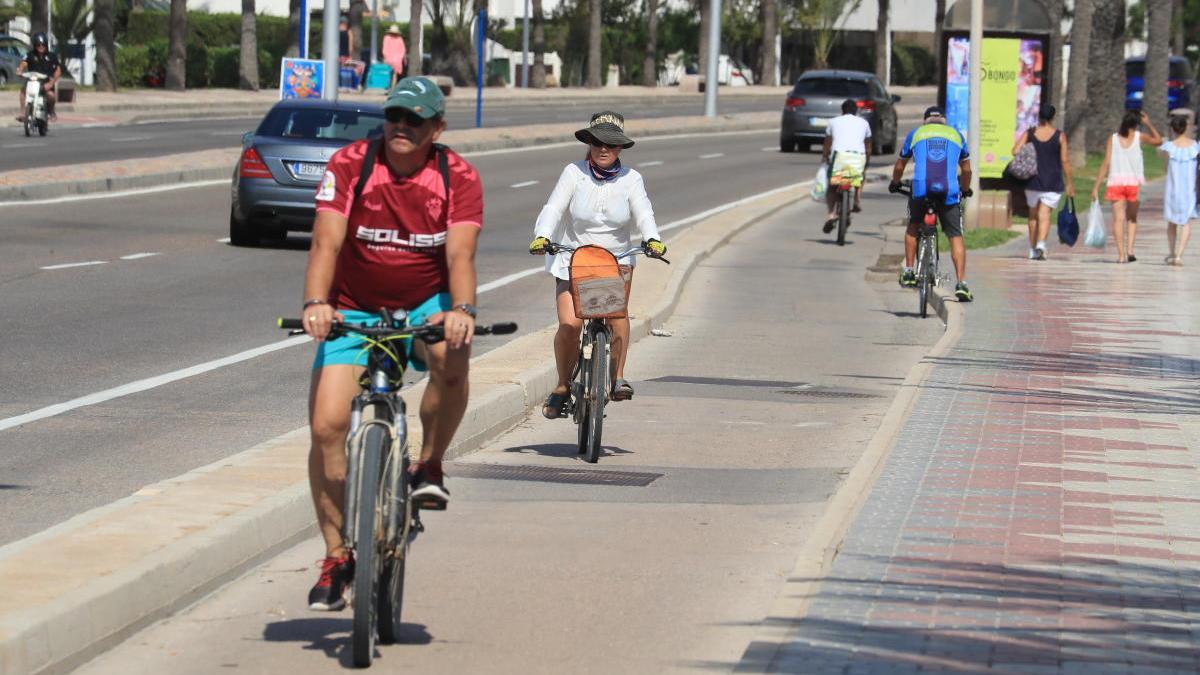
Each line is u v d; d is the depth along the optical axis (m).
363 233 15.38
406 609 17.17
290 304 40.38
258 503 19.33
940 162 44.19
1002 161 70.94
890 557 18.58
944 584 17.42
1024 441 25.89
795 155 106.50
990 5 70.19
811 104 106.88
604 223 26.20
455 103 145.62
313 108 53.25
